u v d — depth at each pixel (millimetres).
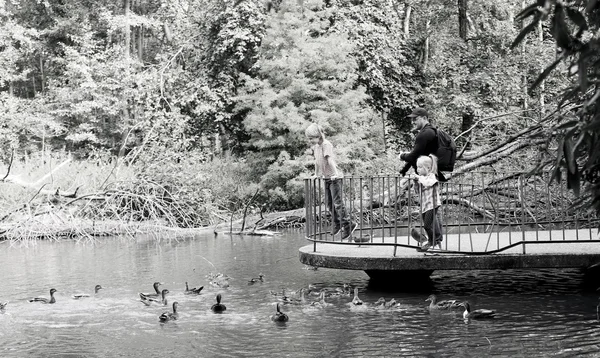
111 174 23688
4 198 22031
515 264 10430
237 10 28281
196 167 25234
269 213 24297
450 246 11961
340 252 11508
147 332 8742
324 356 7305
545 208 16734
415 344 7664
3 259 16500
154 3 40344
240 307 10172
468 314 8914
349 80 25953
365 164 26094
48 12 39688
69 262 15695
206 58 29750
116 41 39625
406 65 32906
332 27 29062
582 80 3000
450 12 33469
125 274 13688
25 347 8125
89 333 8773
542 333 7996
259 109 25266
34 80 41312
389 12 31688
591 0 2934
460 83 29875
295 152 25453
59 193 21109
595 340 7598
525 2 30578
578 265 10406
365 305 9875
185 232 21812
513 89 28828
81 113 34938
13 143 32250
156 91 31266
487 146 21188
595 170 4191
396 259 10555
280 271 13648
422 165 10828
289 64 25188
